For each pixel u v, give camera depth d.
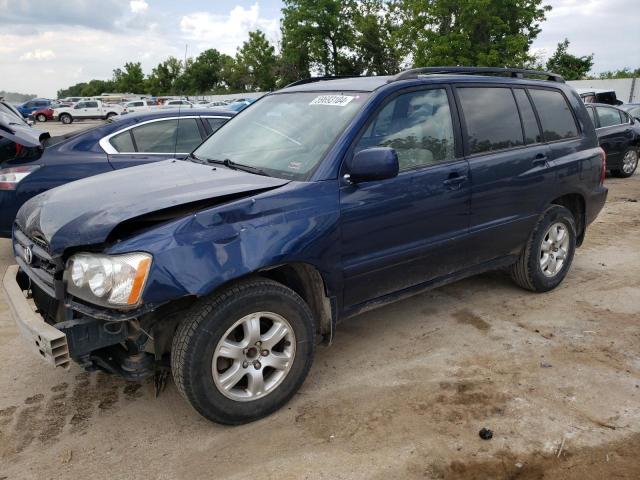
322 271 3.12
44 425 3.02
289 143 3.49
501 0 27.19
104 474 2.62
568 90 4.97
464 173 3.81
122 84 85.25
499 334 4.03
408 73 3.71
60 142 5.68
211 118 6.25
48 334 2.52
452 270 3.96
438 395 3.22
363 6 44.44
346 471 2.59
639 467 2.58
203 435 2.91
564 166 4.58
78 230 2.68
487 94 4.17
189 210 2.78
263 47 60.47
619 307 4.51
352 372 3.52
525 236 4.45
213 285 2.64
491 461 2.64
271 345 2.96
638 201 9.09
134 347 2.81
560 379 3.37
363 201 3.24
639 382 3.33
